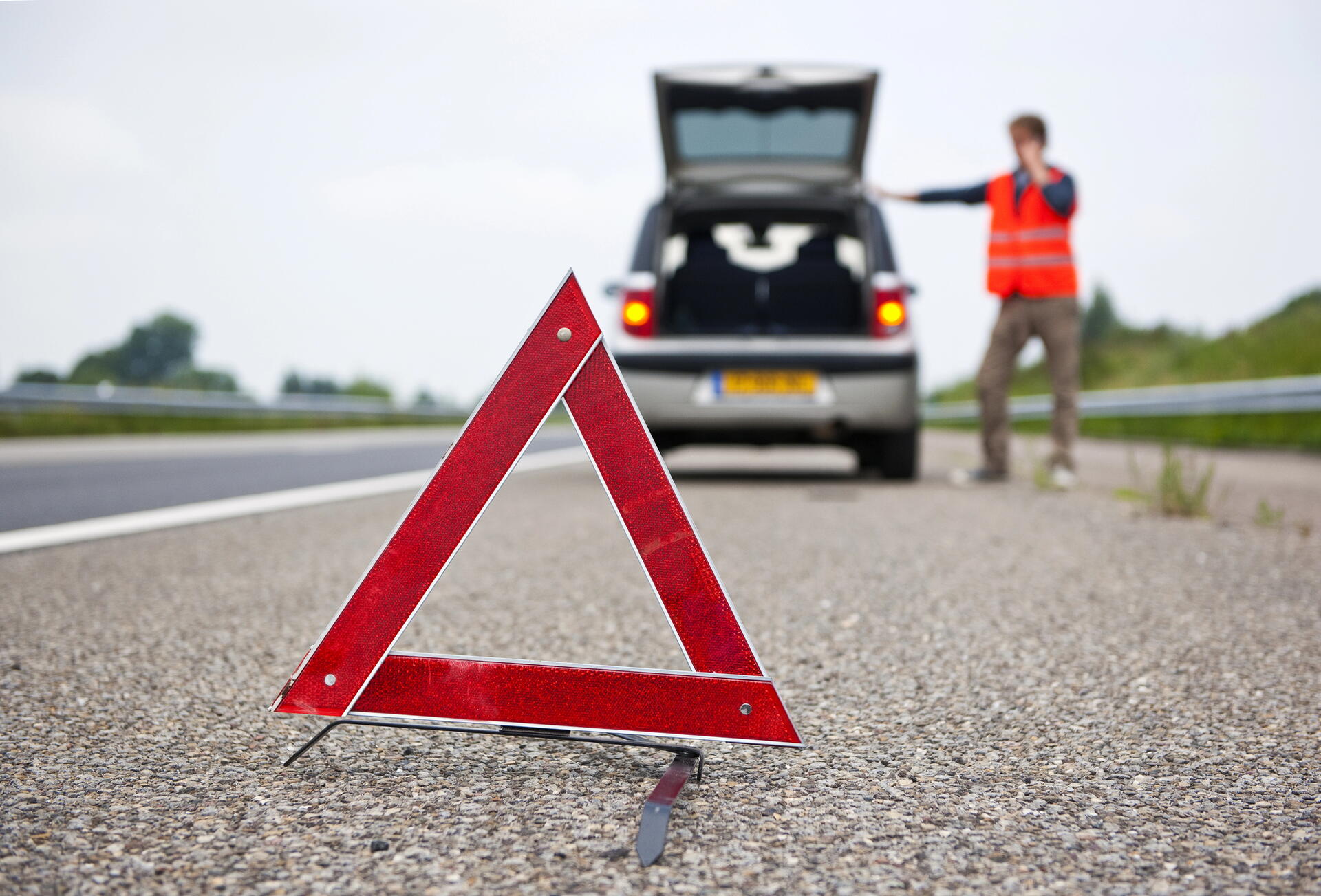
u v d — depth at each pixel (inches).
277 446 503.8
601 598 128.6
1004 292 256.7
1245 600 124.3
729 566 150.6
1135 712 83.0
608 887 53.2
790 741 68.8
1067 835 59.9
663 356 255.8
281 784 67.6
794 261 284.0
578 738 70.7
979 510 211.0
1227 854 57.5
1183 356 721.6
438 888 53.1
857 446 287.7
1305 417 431.5
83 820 61.2
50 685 90.1
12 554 162.4
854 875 54.7
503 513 211.8
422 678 71.2
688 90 263.4
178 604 124.3
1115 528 182.9
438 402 1000.9
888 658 100.3
